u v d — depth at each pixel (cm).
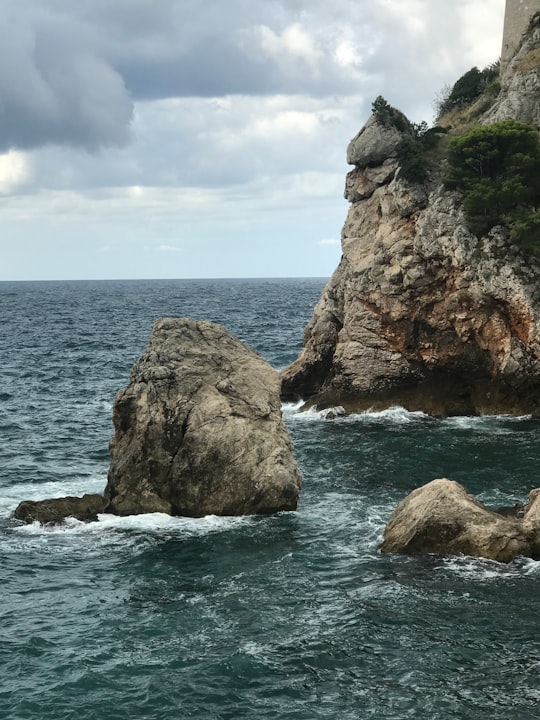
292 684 1820
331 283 5812
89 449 4162
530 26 6294
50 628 2092
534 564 2441
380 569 2455
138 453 3039
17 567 2500
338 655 1942
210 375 3216
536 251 4806
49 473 3669
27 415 5122
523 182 5069
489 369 5084
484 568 2427
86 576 2436
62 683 1825
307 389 5825
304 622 2116
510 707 1719
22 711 1717
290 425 4850
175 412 3058
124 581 2398
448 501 2570
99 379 6875
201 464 3005
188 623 2117
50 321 14438
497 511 2781
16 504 3155
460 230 4969
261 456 3048
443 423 4809
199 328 3409
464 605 2194
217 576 2431
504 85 6022
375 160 5603
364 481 3522
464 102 6894
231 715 1708
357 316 5372
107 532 2814
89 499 3048
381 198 5544
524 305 4759
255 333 10762
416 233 5153
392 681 1828
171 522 2925
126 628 2091
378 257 5284
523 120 5559
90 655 1950
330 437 4459
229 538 2759
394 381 5300
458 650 1958
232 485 3009
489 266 4862
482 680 1825
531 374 4834
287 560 2550
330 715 1703
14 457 3962
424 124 5841
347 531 2823
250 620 2133
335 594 2284
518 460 3841
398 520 2648
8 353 8900
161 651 1967
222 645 1995
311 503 3178
